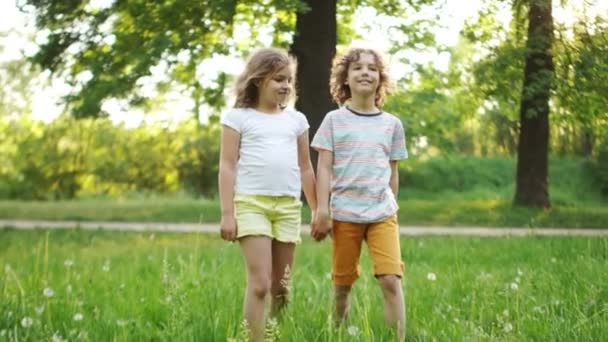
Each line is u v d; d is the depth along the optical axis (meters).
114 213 23.36
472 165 39.69
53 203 30.62
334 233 5.26
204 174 37.09
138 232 16.70
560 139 38.38
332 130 5.32
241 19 20.98
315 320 5.08
